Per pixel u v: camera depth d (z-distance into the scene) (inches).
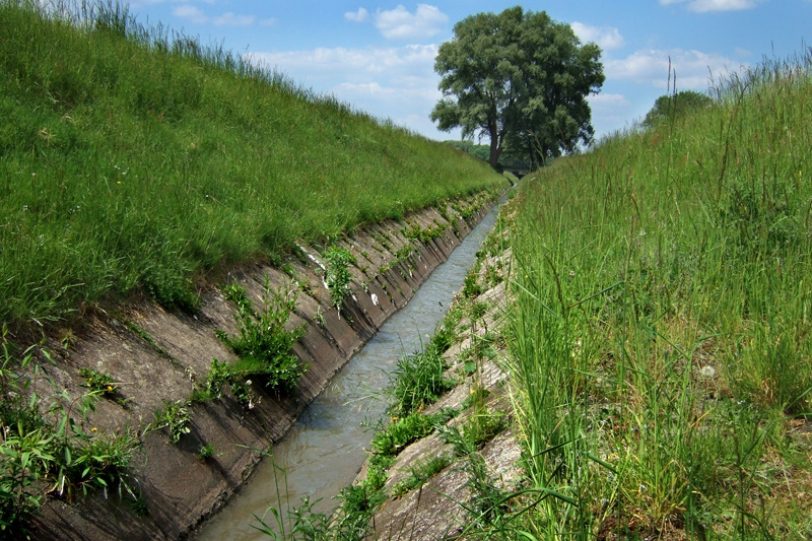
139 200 336.2
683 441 141.6
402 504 194.2
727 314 192.4
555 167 564.1
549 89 2655.0
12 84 414.6
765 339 172.6
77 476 195.2
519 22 2738.7
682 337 178.7
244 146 576.7
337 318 425.7
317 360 372.8
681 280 211.8
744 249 220.5
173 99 582.6
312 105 916.0
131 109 505.4
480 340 275.7
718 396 166.4
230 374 285.4
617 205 261.9
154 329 276.8
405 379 303.0
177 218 344.8
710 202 250.4
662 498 136.6
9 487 169.5
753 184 243.0
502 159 2706.7
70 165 341.7
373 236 598.5
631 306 181.9
